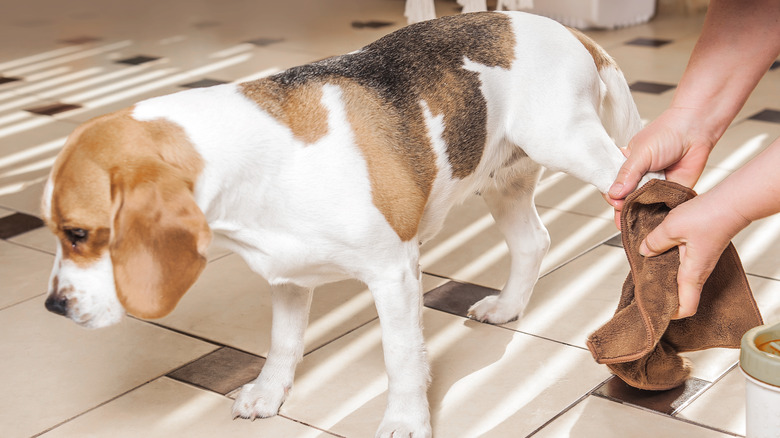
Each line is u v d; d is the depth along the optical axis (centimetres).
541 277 216
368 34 481
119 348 190
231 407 168
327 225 143
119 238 129
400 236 149
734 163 281
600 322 193
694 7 515
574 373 175
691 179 161
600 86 178
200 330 197
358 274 150
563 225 246
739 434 152
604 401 164
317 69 155
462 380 174
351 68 156
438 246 238
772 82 370
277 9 570
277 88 148
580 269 219
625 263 221
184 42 480
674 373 164
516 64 168
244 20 536
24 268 230
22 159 309
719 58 155
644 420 158
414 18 271
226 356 186
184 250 129
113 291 137
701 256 137
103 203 131
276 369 170
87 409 168
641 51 430
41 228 255
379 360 183
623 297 157
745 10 152
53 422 164
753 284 205
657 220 152
